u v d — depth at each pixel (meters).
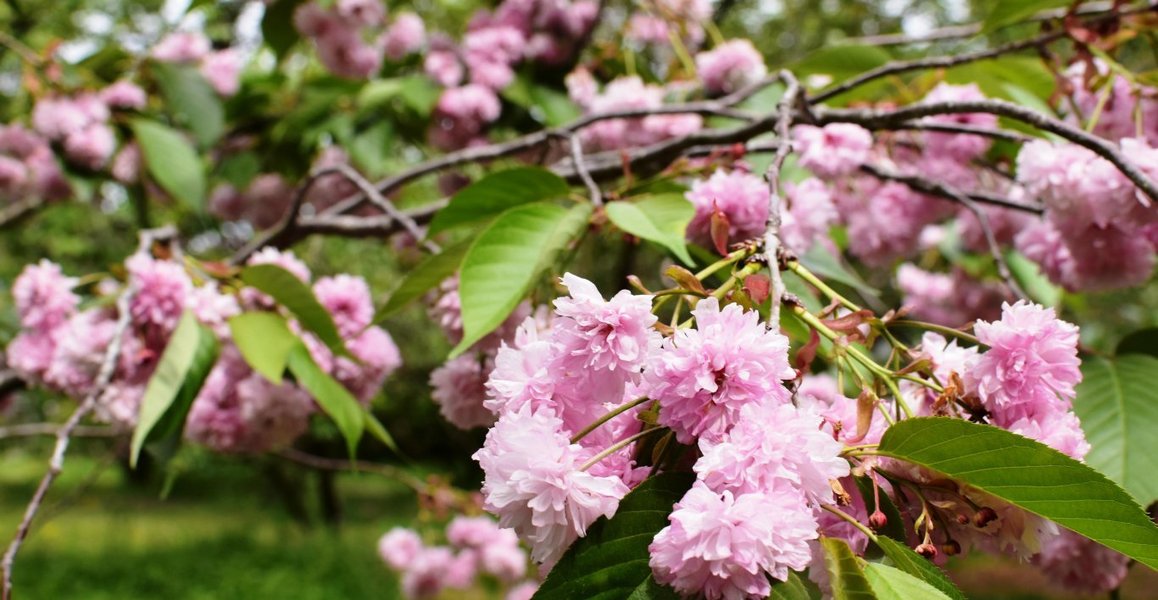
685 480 0.82
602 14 2.84
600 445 0.85
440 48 2.70
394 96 2.68
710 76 2.12
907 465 0.86
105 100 2.55
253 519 11.12
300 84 2.88
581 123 1.56
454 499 2.75
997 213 1.72
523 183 1.13
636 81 2.26
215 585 7.39
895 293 2.70
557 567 0.81
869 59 1.47
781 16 5.03
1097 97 1.21
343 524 10.43
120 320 1.29
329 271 4.56
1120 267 1.14
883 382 0.89
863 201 1.68
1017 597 6.17
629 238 1.09
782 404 0.82
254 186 2.94
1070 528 0.83
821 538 0.81
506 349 0.86
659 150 1.40
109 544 8.86
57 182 2.82
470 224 1.15
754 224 1.05
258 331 1.31
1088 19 1.25
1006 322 0.89
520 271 1.01
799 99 1.12
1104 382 1.06
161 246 1.49
